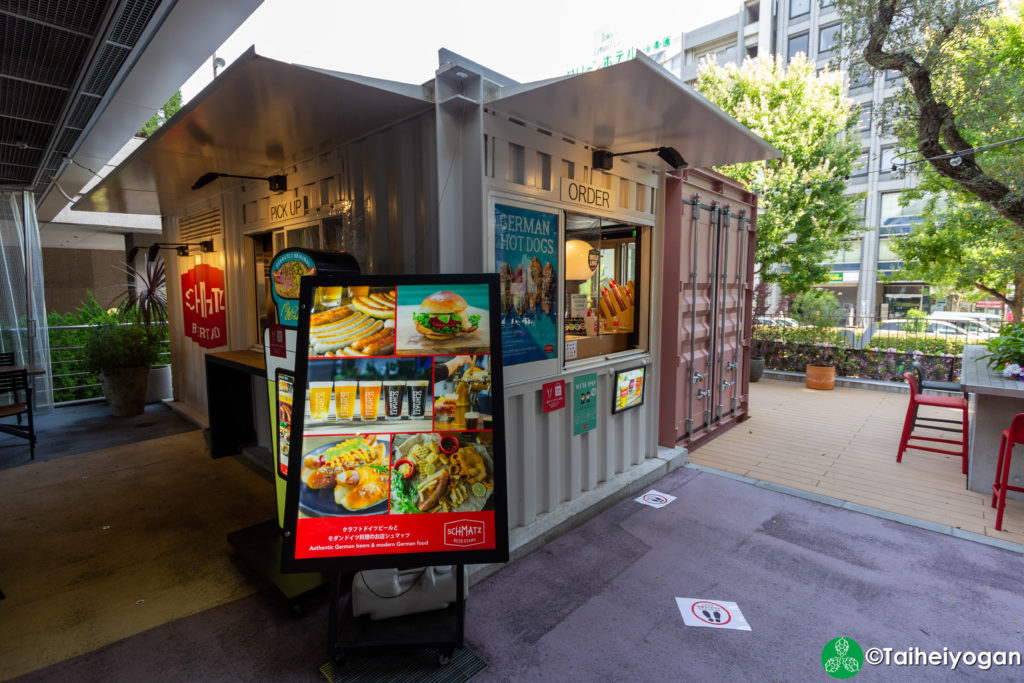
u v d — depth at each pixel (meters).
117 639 2.41
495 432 2.14
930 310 17.55
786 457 5.12
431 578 2.40
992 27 5.34
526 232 3.20
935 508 3.91
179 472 4.64
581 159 3.61
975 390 3.99
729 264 5.91
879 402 7.61
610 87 2.51
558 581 2.92
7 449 5.32
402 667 2.23
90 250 14.69
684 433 5.26
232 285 5.16
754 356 10.01
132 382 6.59
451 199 2.75
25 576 2.96
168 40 3.06
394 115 2.84
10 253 6.68
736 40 23.80
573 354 3.76
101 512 3.81
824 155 9.62
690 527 3.60
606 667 2.25
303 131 3.13
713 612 2.64
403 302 2.16
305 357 2.12
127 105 3.93
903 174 6.23
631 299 4.54
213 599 2.74
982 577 2.96
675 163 3.57
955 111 5.38
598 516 3.77
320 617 2.58
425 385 2.16
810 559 3.17
